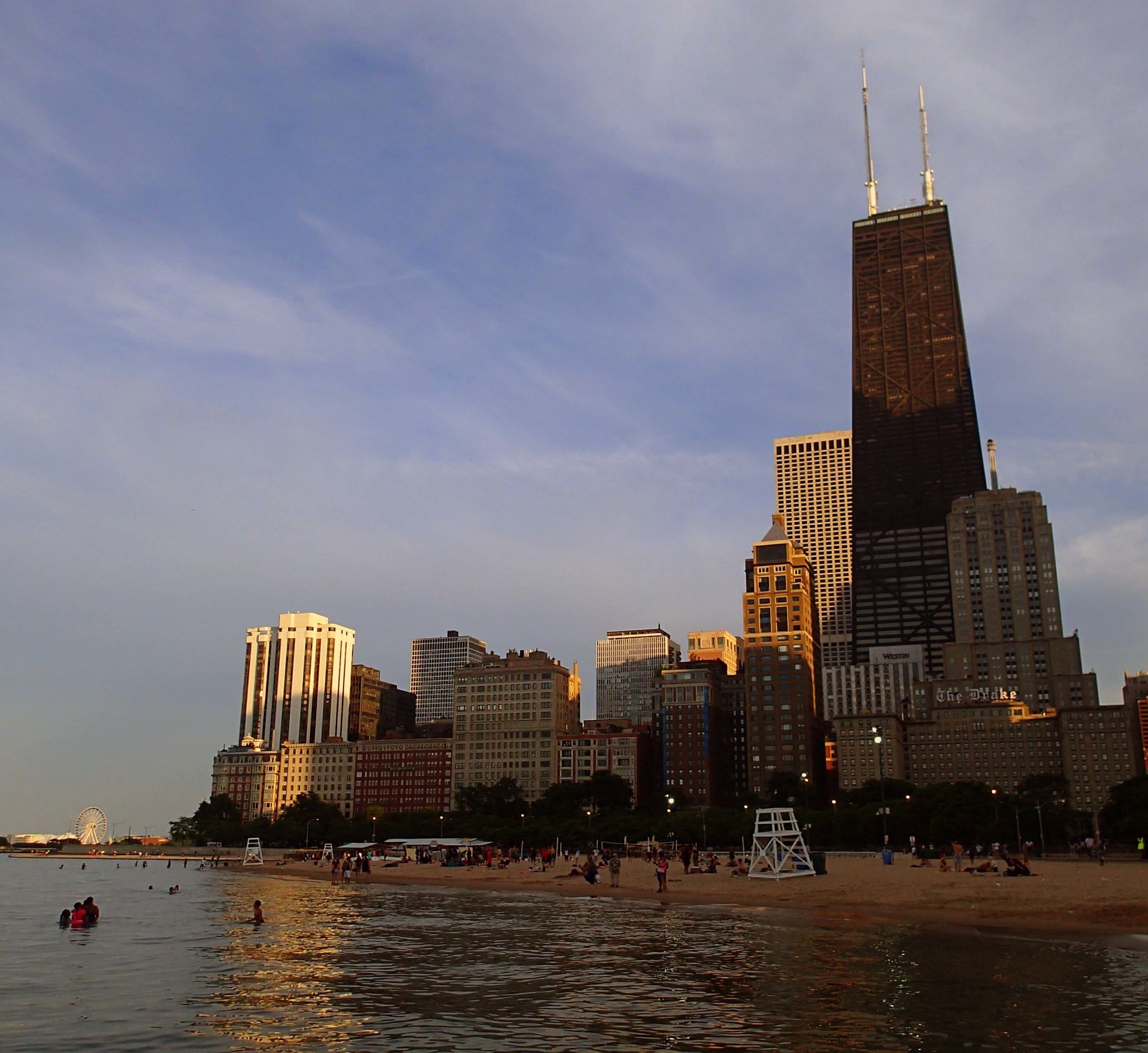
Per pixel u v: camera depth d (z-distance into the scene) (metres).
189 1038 36.00
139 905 102.00
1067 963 48.69
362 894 114.56
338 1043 34.81
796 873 103.69
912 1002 39.88
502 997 42.47
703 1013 38.62
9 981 48.75
